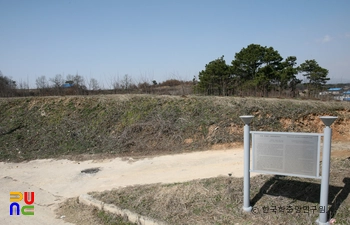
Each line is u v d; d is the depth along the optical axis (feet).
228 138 32.09
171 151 29.81
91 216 15.42
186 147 30.76
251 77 70.54
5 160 28.22
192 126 33.47
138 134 32.96
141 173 22.81
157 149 30.42
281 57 68.39
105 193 17.90
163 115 35.68
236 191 16.85
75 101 39.40
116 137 32.63
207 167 23.65
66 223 14.92
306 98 53.26
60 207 16.98
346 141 34.65
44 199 18.38
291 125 35.96
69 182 21.49
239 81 67.10
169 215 14.33
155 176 21.76
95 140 32.24
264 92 56.13
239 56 72.28
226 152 28.84
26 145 31.73
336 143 33.19
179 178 20.76
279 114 36.70
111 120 35.45
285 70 64.03
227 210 14.75
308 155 12.92
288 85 65.77
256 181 18.25
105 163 26.30
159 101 38.34
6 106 39.60
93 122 35.37
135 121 35.09
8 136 33.37
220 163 24.77
